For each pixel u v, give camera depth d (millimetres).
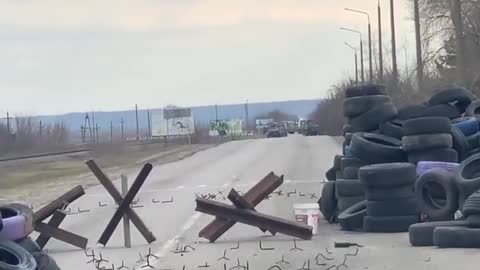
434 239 12453
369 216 14586
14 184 33094
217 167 37625
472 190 13070
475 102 18234
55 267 9266
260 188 14422
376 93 17469
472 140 16578
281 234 14938
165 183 28531
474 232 12062
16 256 8375
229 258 12375
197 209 14188
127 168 40969
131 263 12281
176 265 11938
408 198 14328
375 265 11219
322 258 11992
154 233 15703
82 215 19328
